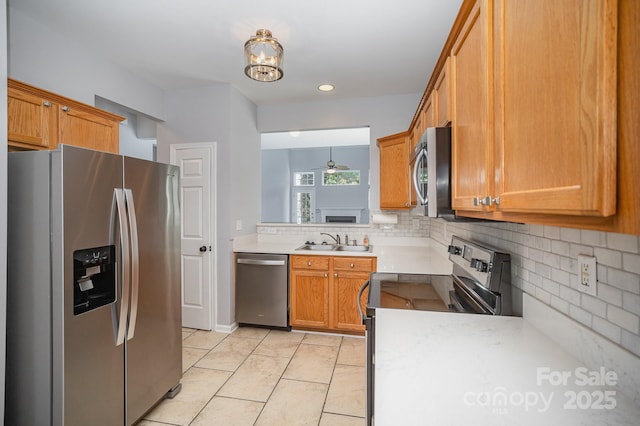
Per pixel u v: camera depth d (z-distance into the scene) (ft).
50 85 6.93
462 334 3.64
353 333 10.01
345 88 10.44
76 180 4.46
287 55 8.14
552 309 3.44
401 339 3.51
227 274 10.14
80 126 6.62
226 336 9.82
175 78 9.66
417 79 9.73
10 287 4.45
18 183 4.41
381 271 6.90
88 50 7.82
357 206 27.07
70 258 4.37
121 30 6.98
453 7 6.17
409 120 11.00
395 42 7.51
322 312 9.96
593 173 1.48
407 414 2.18
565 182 1.75
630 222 1.35
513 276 4.37
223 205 10.16
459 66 4.06
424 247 10.93
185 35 7.21
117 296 5.13
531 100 2.16
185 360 8.23
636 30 1.31
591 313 2.88
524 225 4.09
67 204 4.33
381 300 4.93
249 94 11.03
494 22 2.83
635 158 1.33
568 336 3.15
